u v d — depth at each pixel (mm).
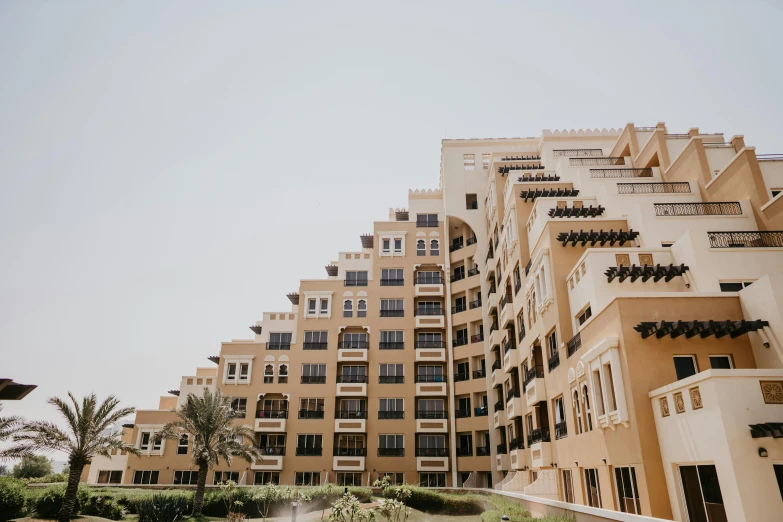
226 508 32219
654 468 15078
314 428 45156
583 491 20703
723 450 12367
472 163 51406
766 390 12695
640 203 24328
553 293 24438
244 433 36562
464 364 46719
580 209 26984
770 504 11664
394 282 50625
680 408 14312
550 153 40656
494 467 40875
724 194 25875
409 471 43469
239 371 47781
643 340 16453
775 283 15391
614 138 41406
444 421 44469
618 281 20734
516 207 32344
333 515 20750
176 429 35344
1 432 26141
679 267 20219
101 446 28328
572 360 22156
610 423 17203
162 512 29578
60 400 28016
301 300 50188
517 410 33031
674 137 32875
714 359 16188
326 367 47344
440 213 53688
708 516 13203
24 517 27344
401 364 47312
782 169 25422
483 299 45688
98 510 30344
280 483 43375
